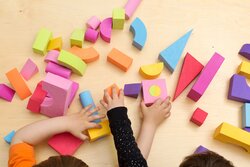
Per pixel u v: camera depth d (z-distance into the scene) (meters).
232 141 0.91
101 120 0.91
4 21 0.97
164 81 0.93
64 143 0.89
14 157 0.84
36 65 0.94
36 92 0.89
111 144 0.90
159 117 0.91
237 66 0.99
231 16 1.03
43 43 0.94
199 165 0.76
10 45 0.95
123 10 0.96
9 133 0.89
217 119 0.94
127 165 0.84
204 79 0.94
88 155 0.89
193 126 0.93
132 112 0.93
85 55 0.94
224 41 1.00
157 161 0.90
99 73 0.95
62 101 0.86
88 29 0.96
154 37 0.99
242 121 0.94
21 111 0.91
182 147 0.91
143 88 0.93
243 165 0.91
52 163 0.75
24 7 0.99
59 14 0.99
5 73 0.93
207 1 1.04
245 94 0.94
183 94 0.95
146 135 0.89
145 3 1.02
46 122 0.87
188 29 1.01
